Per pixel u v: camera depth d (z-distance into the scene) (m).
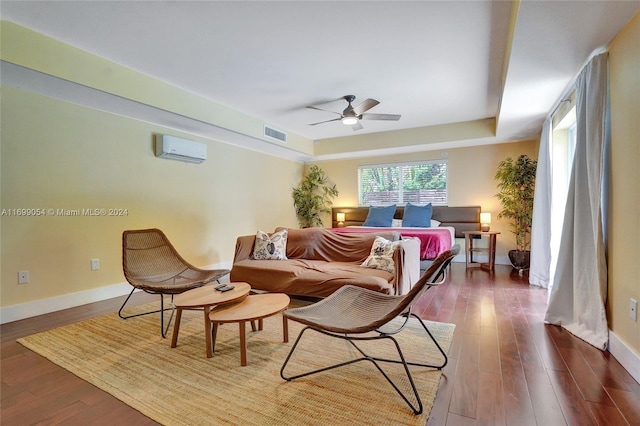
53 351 2.23
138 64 3.08
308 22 2.40
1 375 1.91
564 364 1.97
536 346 2.23
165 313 3.04
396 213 6.33
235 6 2.20
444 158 5.99
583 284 2.37
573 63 2.45
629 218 1.88
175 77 3.38
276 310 2.11
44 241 3.10
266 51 2.83
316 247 3.81
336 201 7.03
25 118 2.97
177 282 2.93
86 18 2.33
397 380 1.81
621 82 1.97
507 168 5.00
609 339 2.12
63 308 3.20
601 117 2.15
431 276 1.65
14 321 2.85
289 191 6.79
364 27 2.47
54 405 1.61
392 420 1.46
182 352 2.20
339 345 2.28
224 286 2.54
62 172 3.23
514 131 4.72
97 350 2.24
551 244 3.80
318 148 6.45
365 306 2.03
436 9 2.24
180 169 4.47
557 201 3.81
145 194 4.02
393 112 4.66
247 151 5.66
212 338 2.24
